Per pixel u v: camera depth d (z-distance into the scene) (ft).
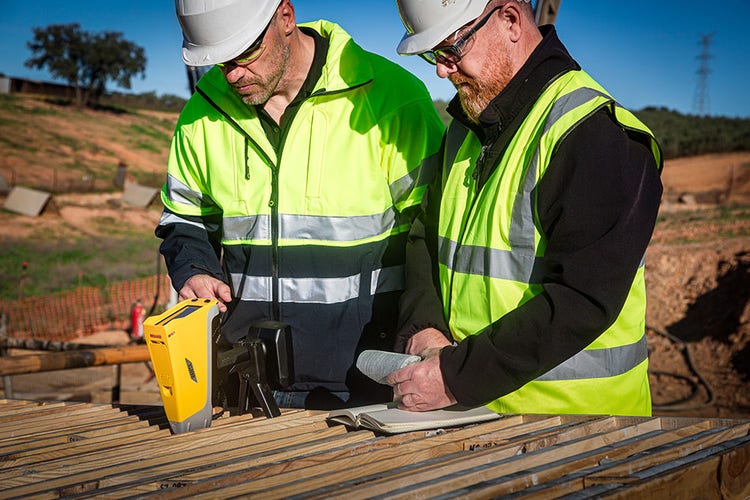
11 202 114.52
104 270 86.53
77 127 185.78
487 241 7.13
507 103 7.06
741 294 44.73
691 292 48.52
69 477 5.59
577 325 6.23
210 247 9.52
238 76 8.14
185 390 6.78
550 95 6.86
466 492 4.63
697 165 164.35
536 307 6.42
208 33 7.90
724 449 5.53
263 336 7.86
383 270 9.14
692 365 38.17
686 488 5.03
